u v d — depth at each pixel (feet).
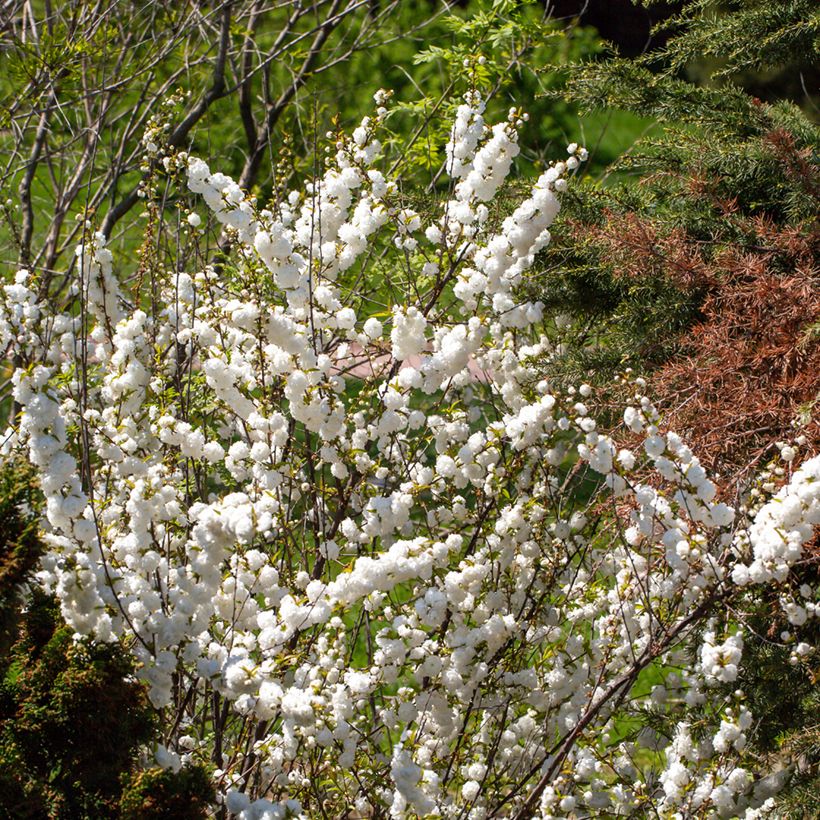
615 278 12.87
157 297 12.24
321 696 8.14
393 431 10.32
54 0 20.34
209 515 7.85
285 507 10.24
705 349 11.28
